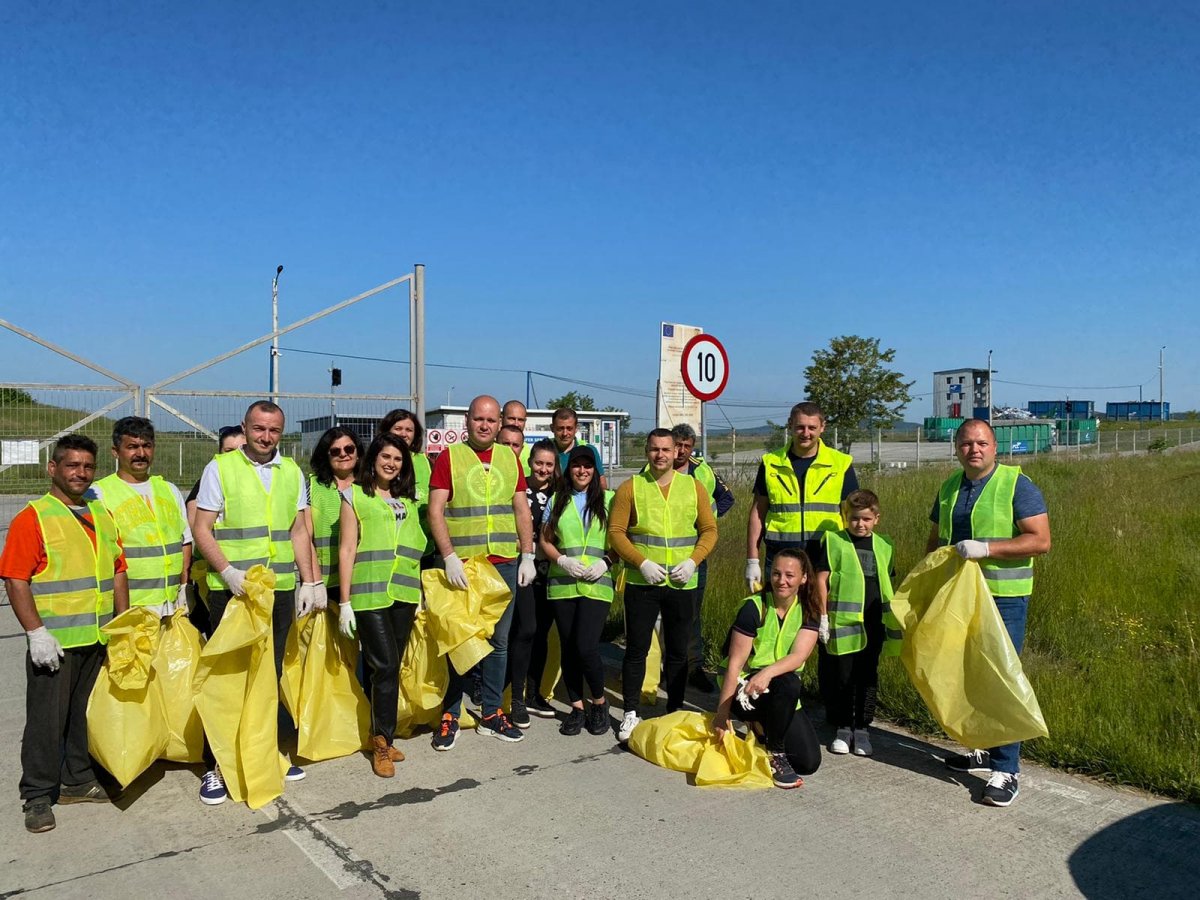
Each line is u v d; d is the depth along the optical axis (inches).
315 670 196.7
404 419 237.6
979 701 173.2
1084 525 443.5
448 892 138.2
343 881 141.7
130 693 173.0
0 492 422.6
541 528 230.1
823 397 1156.5
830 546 202.7
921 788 180.9
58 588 165.2
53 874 144.5
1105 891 138.6
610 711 238.5
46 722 161.6
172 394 456.8
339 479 207.8
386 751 189.9
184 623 191.0
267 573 177.5
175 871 145.4
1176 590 341.4
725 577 336.5
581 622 215.2
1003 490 182.9
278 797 176.1
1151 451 1595.7
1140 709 204.5
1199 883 141.3
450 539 211.9
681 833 159.2
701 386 329.4
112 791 179.6
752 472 690.2
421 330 521.0
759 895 137.1
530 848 153.3
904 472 840.3
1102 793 177.3
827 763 195.5
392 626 196.4
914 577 186.7
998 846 154.0
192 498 215.5
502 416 264.5
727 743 188.4
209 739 173.6
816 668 253.4
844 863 147.6
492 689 215.0
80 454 168.1
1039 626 286.0
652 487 216.4
